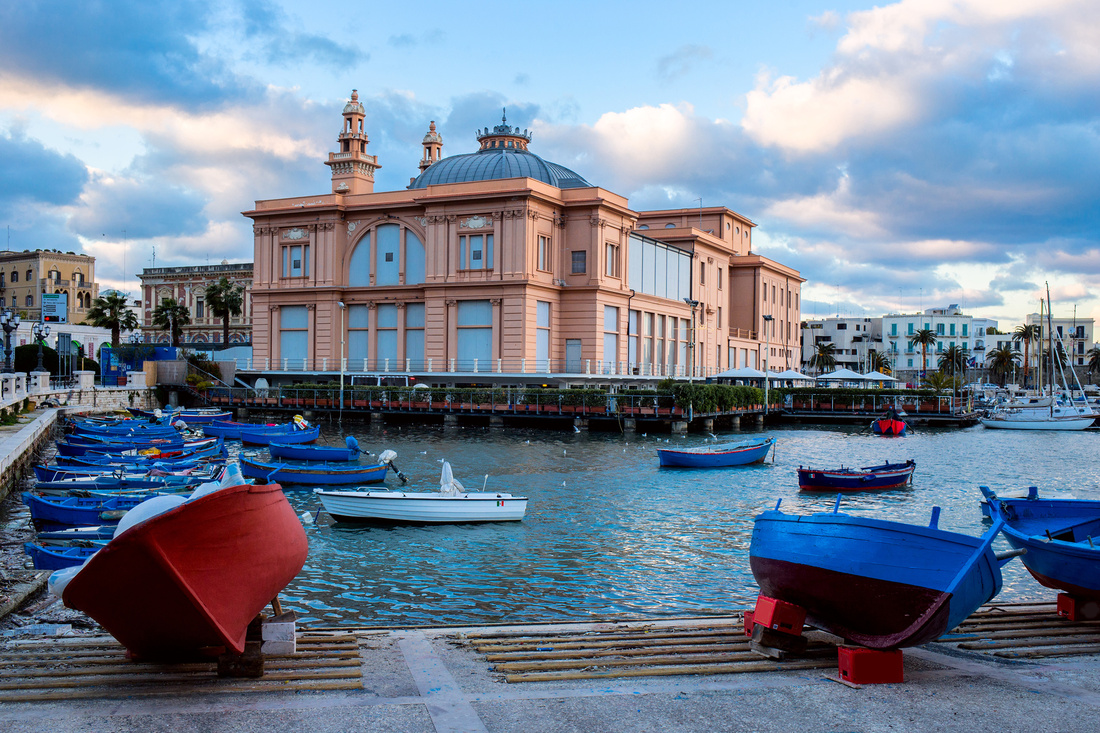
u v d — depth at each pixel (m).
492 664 13.12
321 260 90.69
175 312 116.88
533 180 81.50
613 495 38.19
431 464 47.16
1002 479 46.62
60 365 90.88
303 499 35.81
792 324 139.88
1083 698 11.84
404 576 23.80
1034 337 178.25
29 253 140.38
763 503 36.72
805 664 13.11
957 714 11.23
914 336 187.38
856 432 78.50
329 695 11.54
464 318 83.75
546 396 70.06
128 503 26.27
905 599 12.43
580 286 84.69
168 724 10.34
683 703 11.51
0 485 32.03
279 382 92.75
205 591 11.25
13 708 10.80
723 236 118.81
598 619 16.89
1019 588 22.20
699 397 68.31
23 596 18.86
